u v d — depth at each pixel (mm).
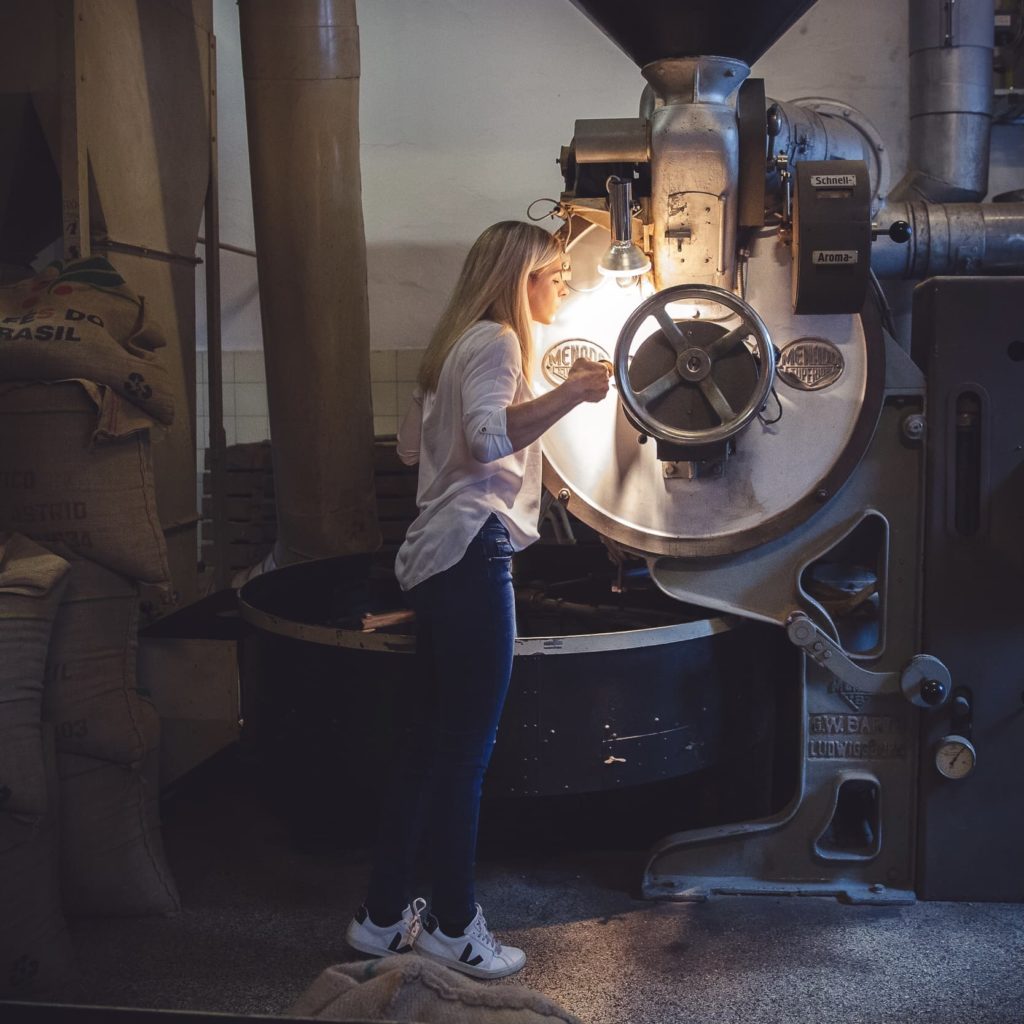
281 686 2762
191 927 2533
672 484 2537
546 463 2561
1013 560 2527
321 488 3857
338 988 917
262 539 4539
